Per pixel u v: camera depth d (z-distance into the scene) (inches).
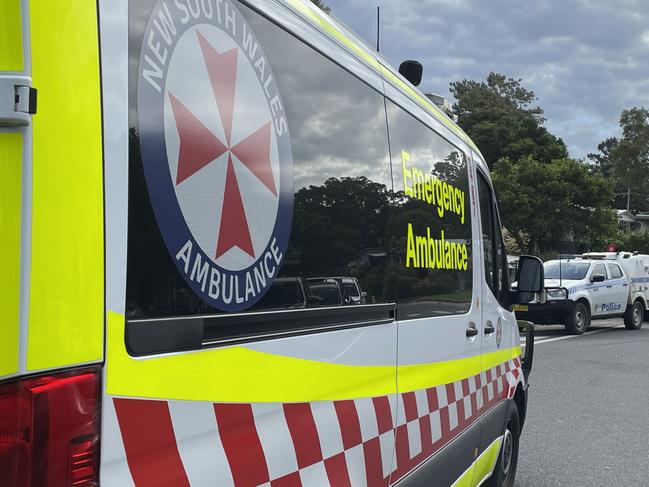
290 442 79.4
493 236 183.2
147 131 59.6
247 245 73.1
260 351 74.7
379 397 104.2
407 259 119.3
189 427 63.2
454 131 156.0
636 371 421.1
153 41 60.7
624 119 2731.3
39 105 49.5
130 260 57.4
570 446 254.1
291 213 82.4
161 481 59.6
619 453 245.0
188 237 64.1
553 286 635.5
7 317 48.4
